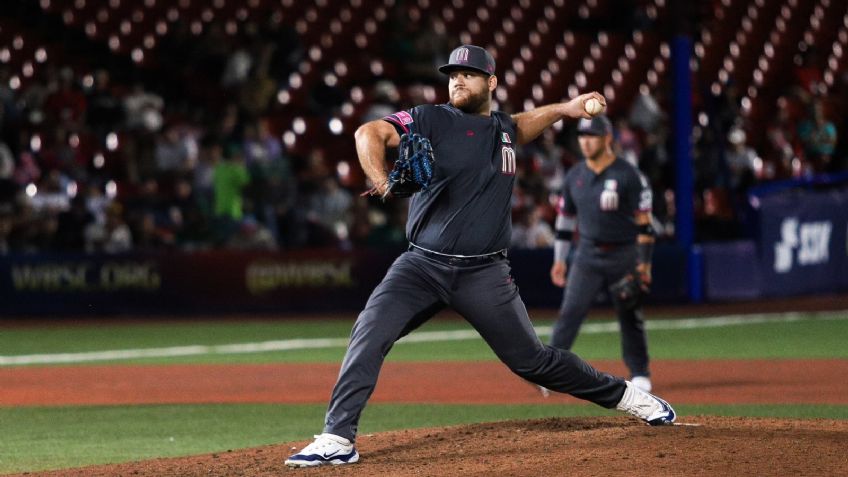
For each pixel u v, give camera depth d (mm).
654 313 67000
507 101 95438
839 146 86938
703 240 74500
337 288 71438
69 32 91250
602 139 33438
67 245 70938
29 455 26656
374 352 21906
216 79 84062
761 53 106188
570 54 99438
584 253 34219
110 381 41062
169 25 90125
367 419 31281
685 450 21578
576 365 23469
